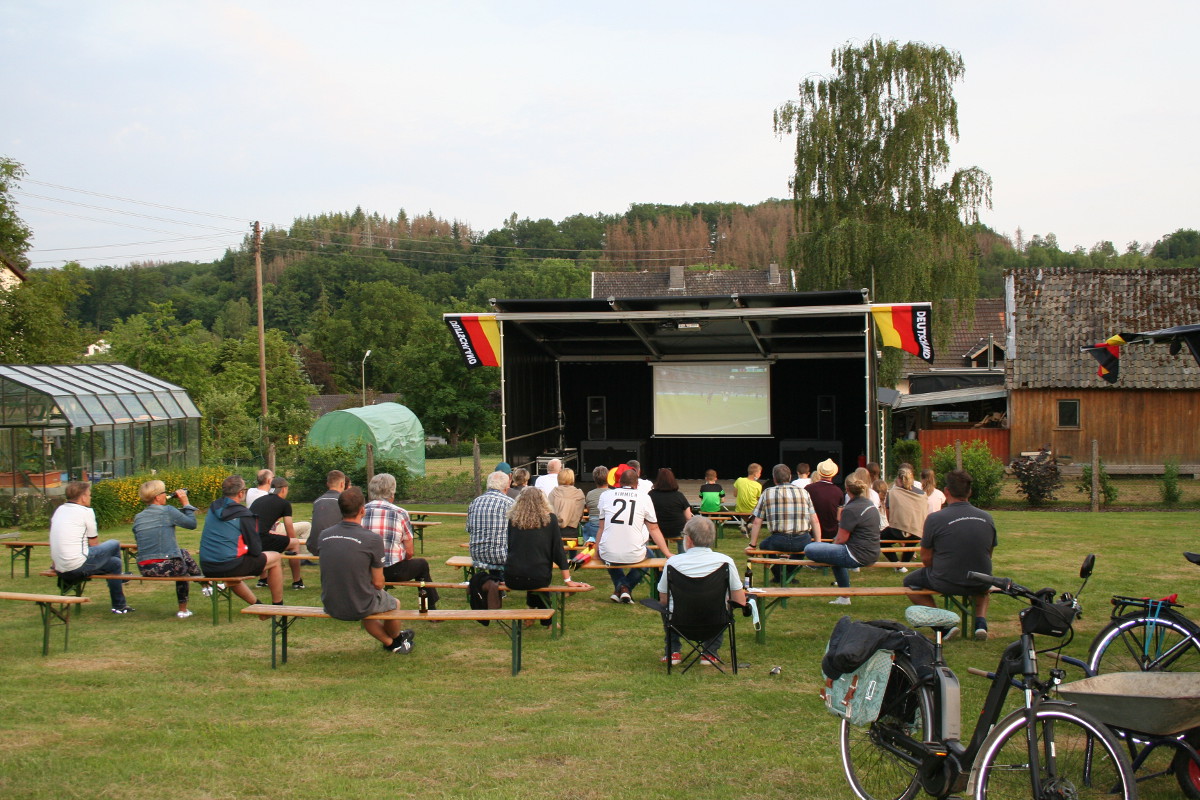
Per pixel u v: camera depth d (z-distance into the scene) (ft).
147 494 26.78
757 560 26.16
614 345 61.11
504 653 22.45
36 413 55.88
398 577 25.50
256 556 26.37
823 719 17.07
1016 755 11.73
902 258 81.05
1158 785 13.64
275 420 99.55
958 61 88.02
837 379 61.41
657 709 17.84
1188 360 82.28
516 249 338.54
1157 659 15.74
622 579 28.04
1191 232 281.33
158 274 310.45
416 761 15.15
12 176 94.68
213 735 16.52
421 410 155.74
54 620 26.68
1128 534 42.16
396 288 234.79
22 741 16.28
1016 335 87.45
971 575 12.59
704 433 61.93
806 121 88.89
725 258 343.87
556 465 34.47
